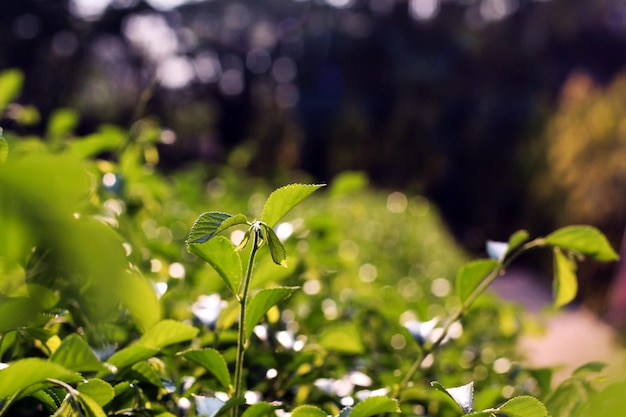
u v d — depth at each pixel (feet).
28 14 95.81
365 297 10.44
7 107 10.78
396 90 111.45
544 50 108.37
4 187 1.49
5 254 1.52
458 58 109.81
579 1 107.24
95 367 3.37
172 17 109.60
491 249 6.00
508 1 112.78
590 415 2.63
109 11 99.25
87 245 1.53
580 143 56.29
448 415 5.94
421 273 22.98
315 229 9.58
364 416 3.71
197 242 3.40
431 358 7.49
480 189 87.76
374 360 7.66
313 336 6.99
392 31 116.57
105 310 1.64
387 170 93.50
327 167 104.88
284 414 4.50
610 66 109.09
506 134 92.07
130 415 4.04
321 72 123.85
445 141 94.58
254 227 3.54
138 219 9.05
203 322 5.51
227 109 117.60
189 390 4.77
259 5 132.67
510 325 11.31
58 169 1.54
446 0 114.93
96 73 100.22
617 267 40.78
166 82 100.53
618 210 48.73
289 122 103.91
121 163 9.64
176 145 63.72
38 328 4.09
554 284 5.93
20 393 3.21
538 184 64.80
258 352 5.57
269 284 6.36
